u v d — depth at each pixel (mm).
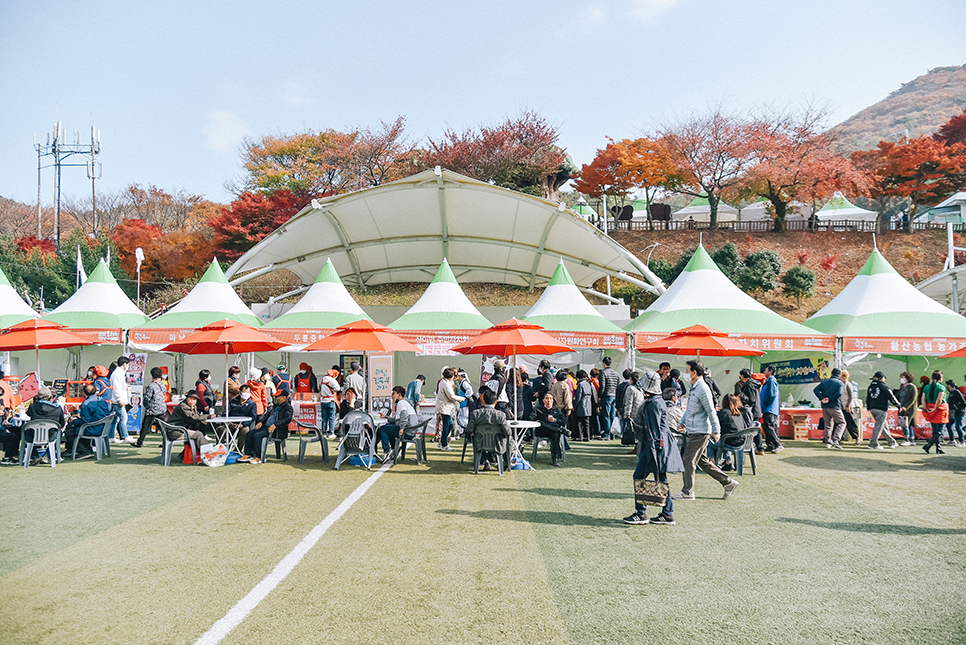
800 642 3654
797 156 43719
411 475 9180
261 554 5270
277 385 15219
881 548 5586
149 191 52938
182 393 19000
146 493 7770
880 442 13773
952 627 3867
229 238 38312
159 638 3639
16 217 51375
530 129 40406
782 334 14656
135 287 40219
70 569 4875
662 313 16031
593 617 4000
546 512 6891
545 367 12430
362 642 3609
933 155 43125
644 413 6434
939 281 22703
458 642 3623
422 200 21719
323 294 17141
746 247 42750
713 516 6766
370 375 14180
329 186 41719
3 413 10938
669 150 44844
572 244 23672
